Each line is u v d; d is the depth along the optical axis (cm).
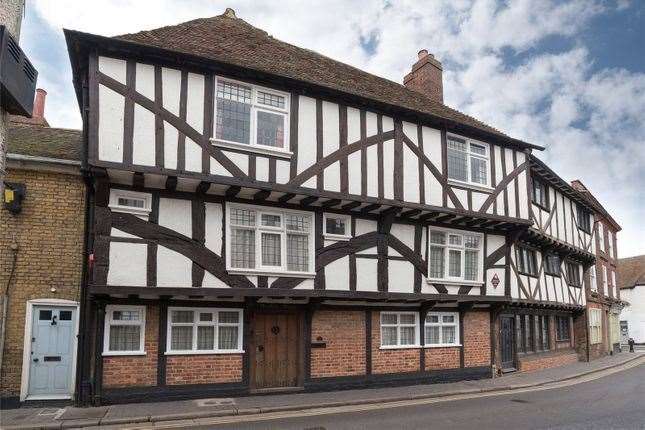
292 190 1012
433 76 1720
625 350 2975
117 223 909
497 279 1388
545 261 1805
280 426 778
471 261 1360
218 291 955
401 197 1159
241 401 955
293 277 1043
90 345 923
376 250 1159
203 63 967
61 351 941
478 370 1366
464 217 1261
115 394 909
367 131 1143
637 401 1038
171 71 952
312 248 1077
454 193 1257
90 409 867
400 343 1236
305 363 1088
